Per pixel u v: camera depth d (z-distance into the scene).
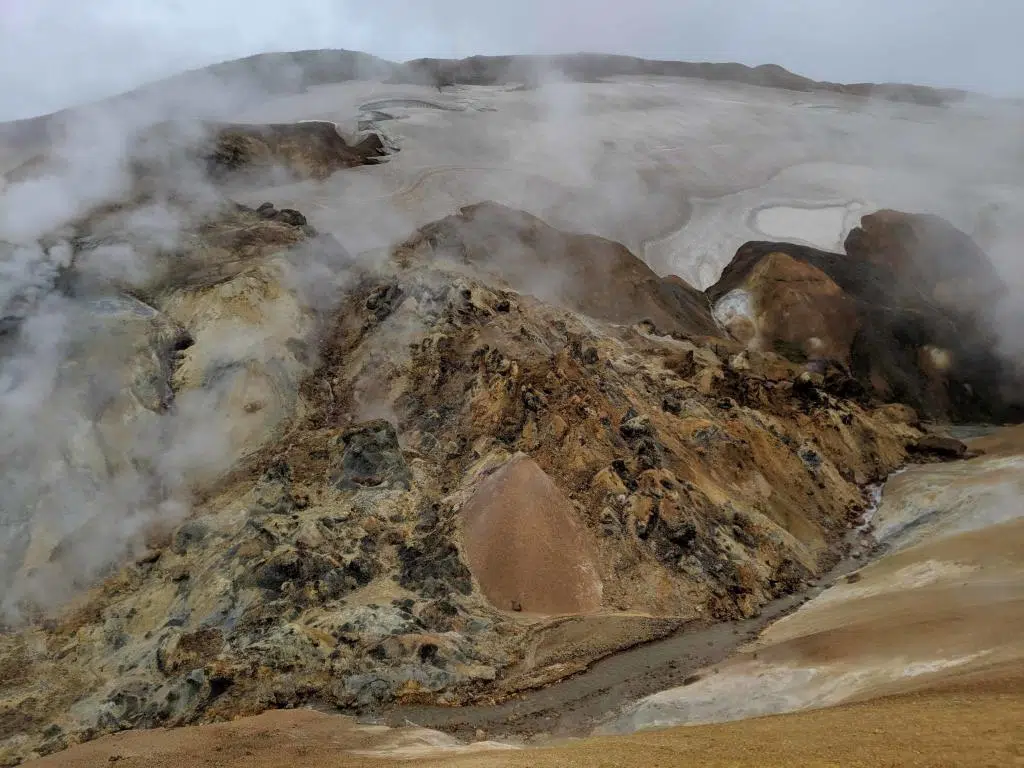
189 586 36.28
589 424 43.91
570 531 38.59
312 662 31.70
